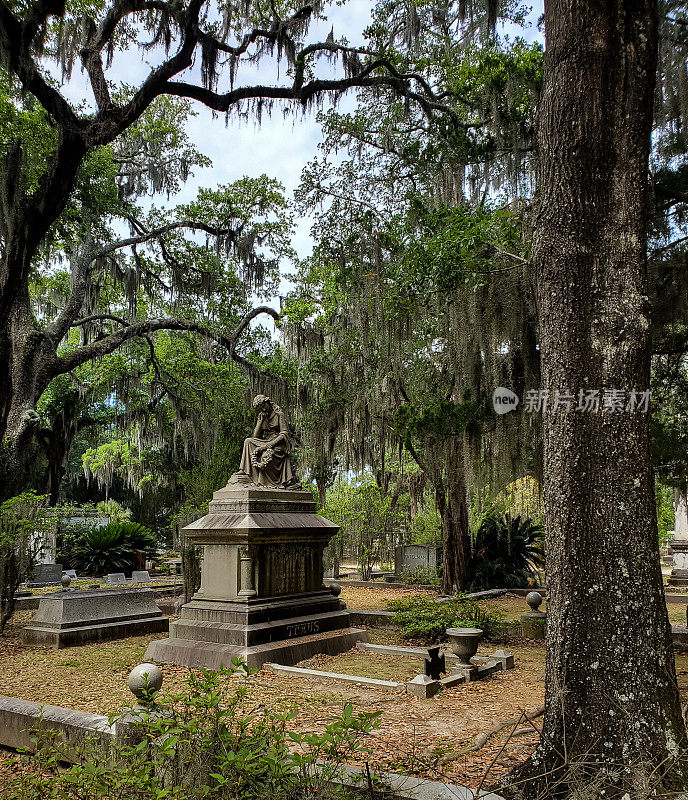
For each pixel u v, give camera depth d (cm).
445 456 1350
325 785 323
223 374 2158
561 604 390
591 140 413
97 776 321
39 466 2620
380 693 686
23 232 1194
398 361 1491
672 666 374
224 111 1257
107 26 1183
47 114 1208
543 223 431
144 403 2552
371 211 1473
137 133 1945
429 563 2052
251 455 1036
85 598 1126
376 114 1496
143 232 2072
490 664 807
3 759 521
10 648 1044
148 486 3117
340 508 2236
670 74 805
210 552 955
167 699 406
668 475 941
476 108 1190
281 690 696
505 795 359
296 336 1966
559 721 376
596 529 385
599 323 405
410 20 1176
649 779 325
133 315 1911
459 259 934
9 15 980
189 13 1084
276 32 1184
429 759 439
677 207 880
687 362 966
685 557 2180
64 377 2491
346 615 1039
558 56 429
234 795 322
